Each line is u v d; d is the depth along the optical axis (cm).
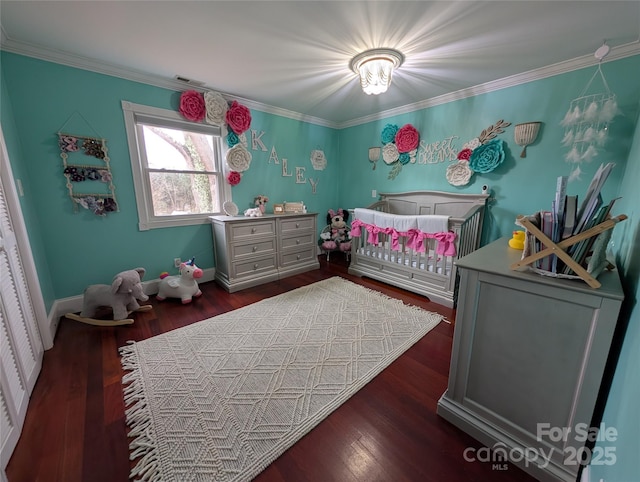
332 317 236
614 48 204
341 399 147
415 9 158
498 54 214
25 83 203
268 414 137
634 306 91
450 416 133
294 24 173
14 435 120
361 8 158
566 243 99
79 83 224
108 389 154
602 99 217
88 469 111
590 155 222
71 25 174
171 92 273
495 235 295
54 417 135
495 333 116
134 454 117
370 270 331
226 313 245
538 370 107
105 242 254
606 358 92
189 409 140
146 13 162
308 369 170
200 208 317
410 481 107
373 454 118
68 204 231
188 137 298
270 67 236
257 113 344
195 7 156
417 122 342
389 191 390
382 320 231
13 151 188
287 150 383
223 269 309
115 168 250
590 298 92
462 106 300
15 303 151
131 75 246
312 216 369
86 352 188
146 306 251
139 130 264
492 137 282
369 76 221
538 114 251
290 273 349
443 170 327
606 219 98
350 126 425
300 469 111
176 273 304
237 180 333
